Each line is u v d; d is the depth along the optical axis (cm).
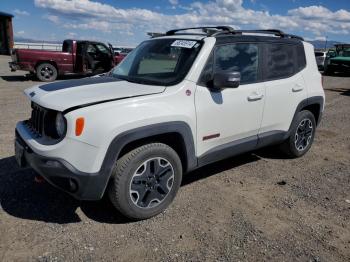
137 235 321
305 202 396
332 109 962
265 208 379
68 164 299
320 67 2248
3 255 286
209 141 385
